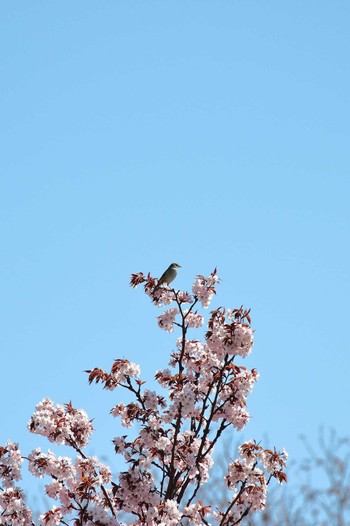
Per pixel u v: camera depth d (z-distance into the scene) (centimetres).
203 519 1361
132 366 1373
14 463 1356
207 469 1386
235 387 1402
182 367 1406
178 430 1331
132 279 1416
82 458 1377
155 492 1324
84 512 1287
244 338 1376
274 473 1375
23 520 1328
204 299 1407
